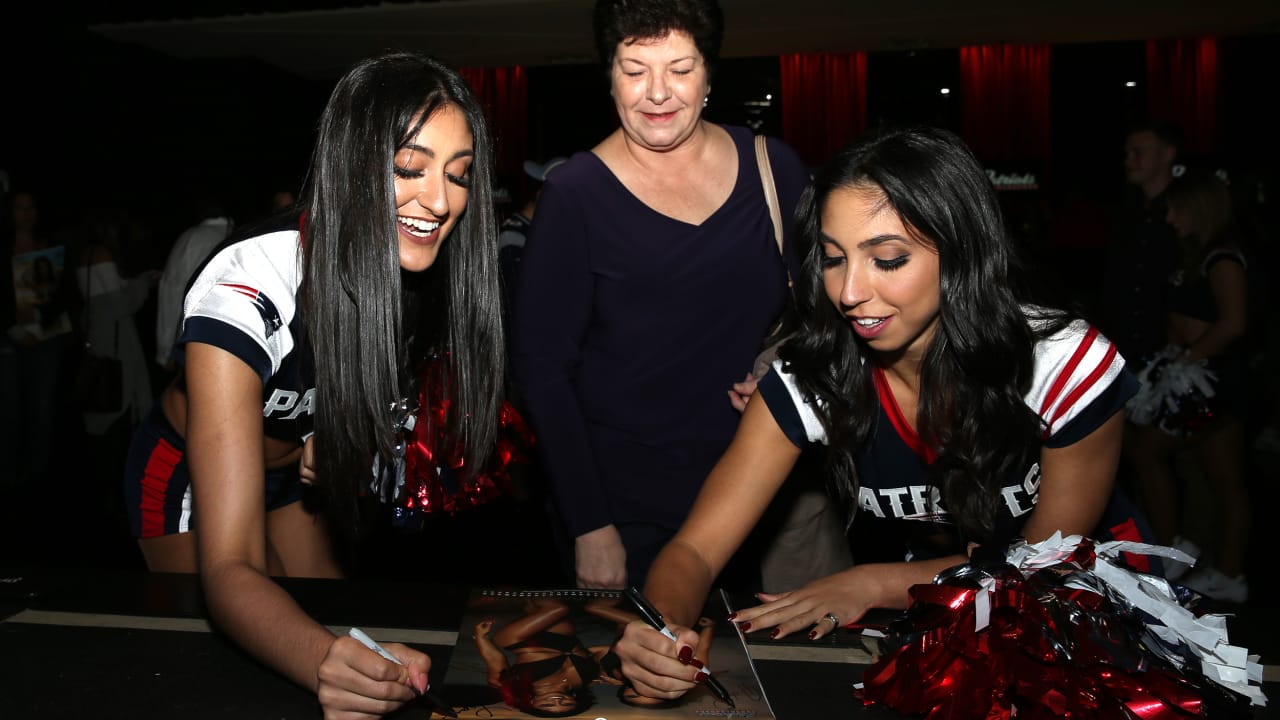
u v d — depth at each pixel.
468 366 1.52
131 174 9.83
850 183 1.19
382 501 1.61
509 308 1.91
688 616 1.24
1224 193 3.24
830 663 1.16
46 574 1.42
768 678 1.11
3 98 8.38
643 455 1.94
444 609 1.29
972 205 1.20
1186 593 1.12
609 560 1.88
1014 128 12.02
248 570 1.15
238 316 1.24
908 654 1.03
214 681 1.08
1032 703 0.98
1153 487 3.42
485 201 1.46
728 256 1.87
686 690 1.04
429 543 4.02
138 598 1.33
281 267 1.32
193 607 1.30
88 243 4.78
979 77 12.00
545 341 1.87
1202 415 3.21
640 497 1.96
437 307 1.51
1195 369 3.23
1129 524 1.53
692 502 1.96
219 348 1.22
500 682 1.06
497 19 9.29
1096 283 8.94
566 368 1.88
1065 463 1.31
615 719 0.98
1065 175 12.51
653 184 1.86
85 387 4.60
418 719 0.99
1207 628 1.04
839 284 1.24
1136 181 3.52
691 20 1.73
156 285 4.95
